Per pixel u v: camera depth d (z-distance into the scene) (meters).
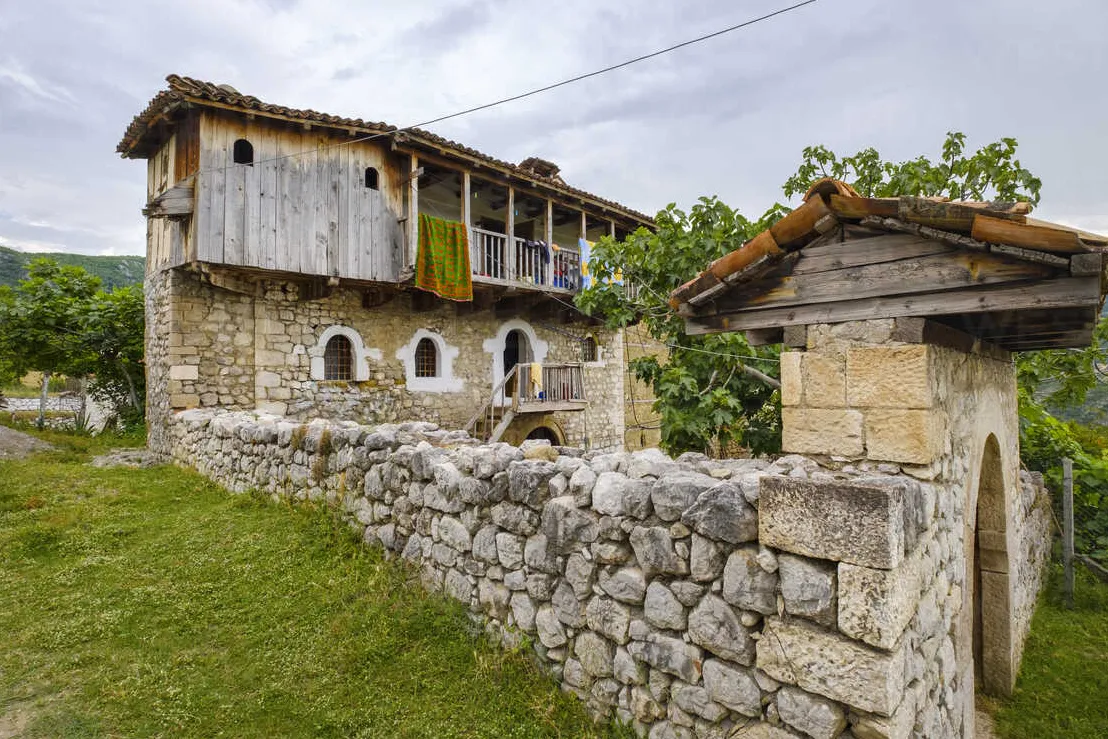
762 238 3.41
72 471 8.09
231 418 8.16
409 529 4.55
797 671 2.29
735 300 3.76
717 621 2.55
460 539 4.01
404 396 12.09
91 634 3.74
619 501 2.96
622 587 2.93
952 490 3.30
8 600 4.17
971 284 2.88
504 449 4.20
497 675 3.38
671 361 7.58
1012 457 5.10
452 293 11.09
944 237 2.90
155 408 10.59
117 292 13.91
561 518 3.27
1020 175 6.37
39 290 13.12
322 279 10.38
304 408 10.68
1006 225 2.60
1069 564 6.57
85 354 13.12
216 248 9.13
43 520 5.79
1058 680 4.84
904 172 6.74
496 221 14.77
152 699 3.15
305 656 3.57
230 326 10.02
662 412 6.93
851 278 3.28
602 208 13.88
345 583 4.40
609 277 8.01
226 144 9.32
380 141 10.95
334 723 3.02
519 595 3.56
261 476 6.75
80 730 2.88
